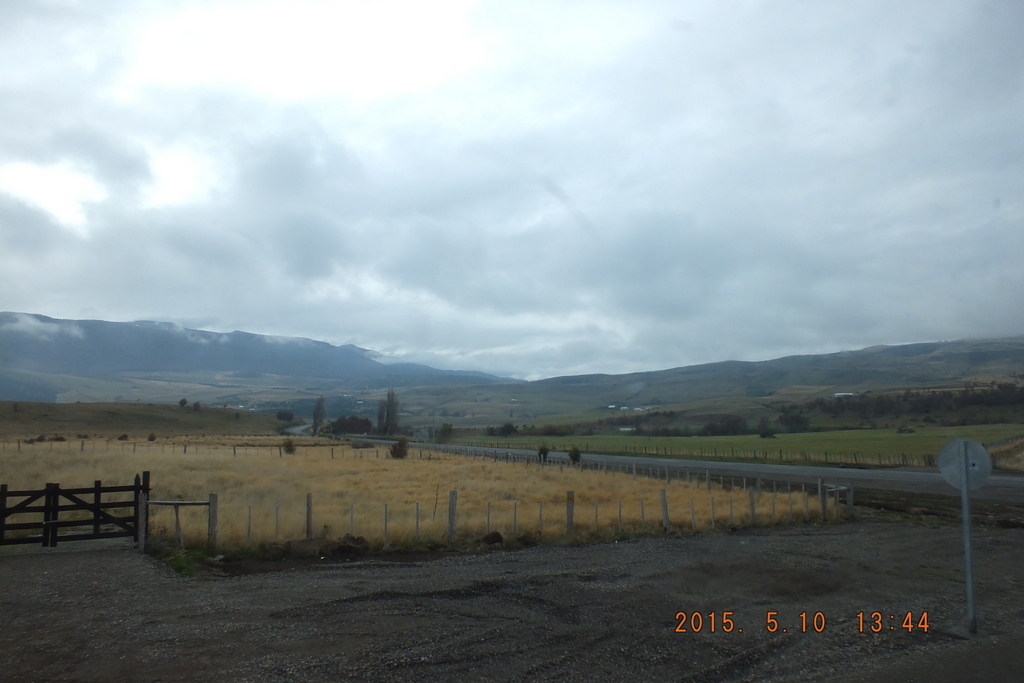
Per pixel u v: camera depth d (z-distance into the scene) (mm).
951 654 8328
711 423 124938
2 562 12977
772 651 8320
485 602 10461
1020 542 18625
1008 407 112688
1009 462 52781
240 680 6902
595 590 11414
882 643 8742
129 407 149625
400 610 9883
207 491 26234
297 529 17047
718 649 8336
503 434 127625
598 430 138750
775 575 13188
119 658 7539
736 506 25562
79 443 69250
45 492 14492
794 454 70188
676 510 23938
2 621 8977
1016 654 8352
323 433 136000
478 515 21125
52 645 7980
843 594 11680
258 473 35562
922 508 27188
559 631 8930
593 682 7090
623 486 33625
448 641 8406
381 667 7402
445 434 109375
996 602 11258
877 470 50750
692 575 12945
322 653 7832
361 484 31438
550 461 55281
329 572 12891
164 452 53125
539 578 12328
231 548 14805
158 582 11469
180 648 7914
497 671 7359
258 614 9516
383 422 141500
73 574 11953
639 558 14836
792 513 24125
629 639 8633
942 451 9969
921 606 10906
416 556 15070
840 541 18312
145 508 14719
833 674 7516
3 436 92188
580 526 19500
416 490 28906
